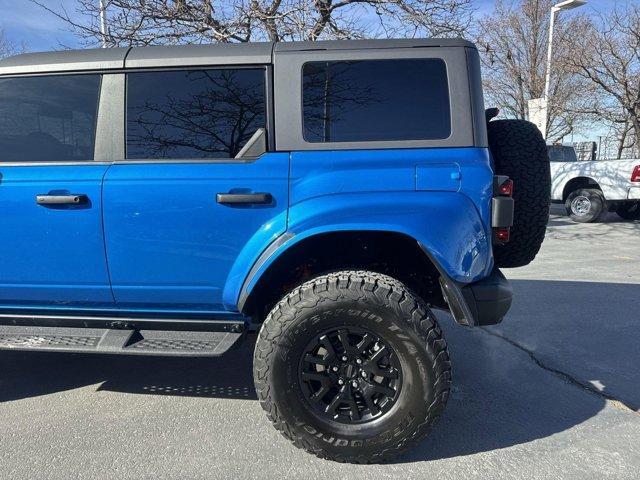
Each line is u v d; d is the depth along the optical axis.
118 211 2.83
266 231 2.74
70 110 2.99
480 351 4.27
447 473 2.60
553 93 23.80
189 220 2.80
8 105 3.04
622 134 22.53
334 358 2.63
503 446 2.85
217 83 2.91
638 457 2.73
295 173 2.75
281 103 2.82
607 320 5.06
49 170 2.92
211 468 2.64
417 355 2.53
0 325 3.12
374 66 2.83
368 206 2.65
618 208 13.52
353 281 2.58
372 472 2.61
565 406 3.31
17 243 2.92
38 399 3.44
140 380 3.74
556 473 2.60
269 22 7.94
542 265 7.84
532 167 3.04
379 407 2.64
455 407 3.30
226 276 2.85
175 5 7.86
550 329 4.81
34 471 2.62
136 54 2.96
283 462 2.69
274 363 2.61
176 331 3.00
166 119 2.93
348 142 2.78
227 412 3.25
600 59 18.88
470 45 2.84
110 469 2.63
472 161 2.71
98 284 2.94
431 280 3.20
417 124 2.78
